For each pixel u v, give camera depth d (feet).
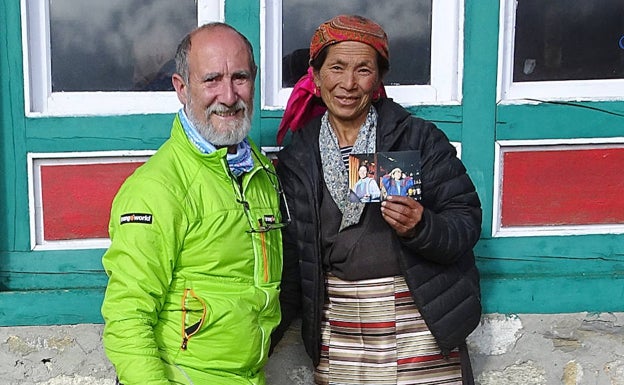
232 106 7.61
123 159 10.01
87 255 10.05
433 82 10.50
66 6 9.91
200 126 7.62
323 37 8.28
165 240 7.22
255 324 7.71
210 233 7.49
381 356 8.45
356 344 8.57
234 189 7.74
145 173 7.44
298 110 9.18
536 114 10.29
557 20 10.48
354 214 8.30
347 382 8.59
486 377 10.47
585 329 10.47
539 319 10.41
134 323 7.06
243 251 7.70
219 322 7.44
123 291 7.09
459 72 10.23
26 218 9.93
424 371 8.48
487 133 10.28
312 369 10.18
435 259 8.24
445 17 10.37
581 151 10.46
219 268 7.58
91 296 9.87
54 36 9.93
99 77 10.09
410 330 8.47
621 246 10.62
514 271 10.57
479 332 10.36
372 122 8.52
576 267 10.62
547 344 10.47
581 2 10.49
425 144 8.52
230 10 9.87
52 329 9.89
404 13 10.38
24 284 10.03
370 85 8.27
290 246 8.66
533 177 10.48
